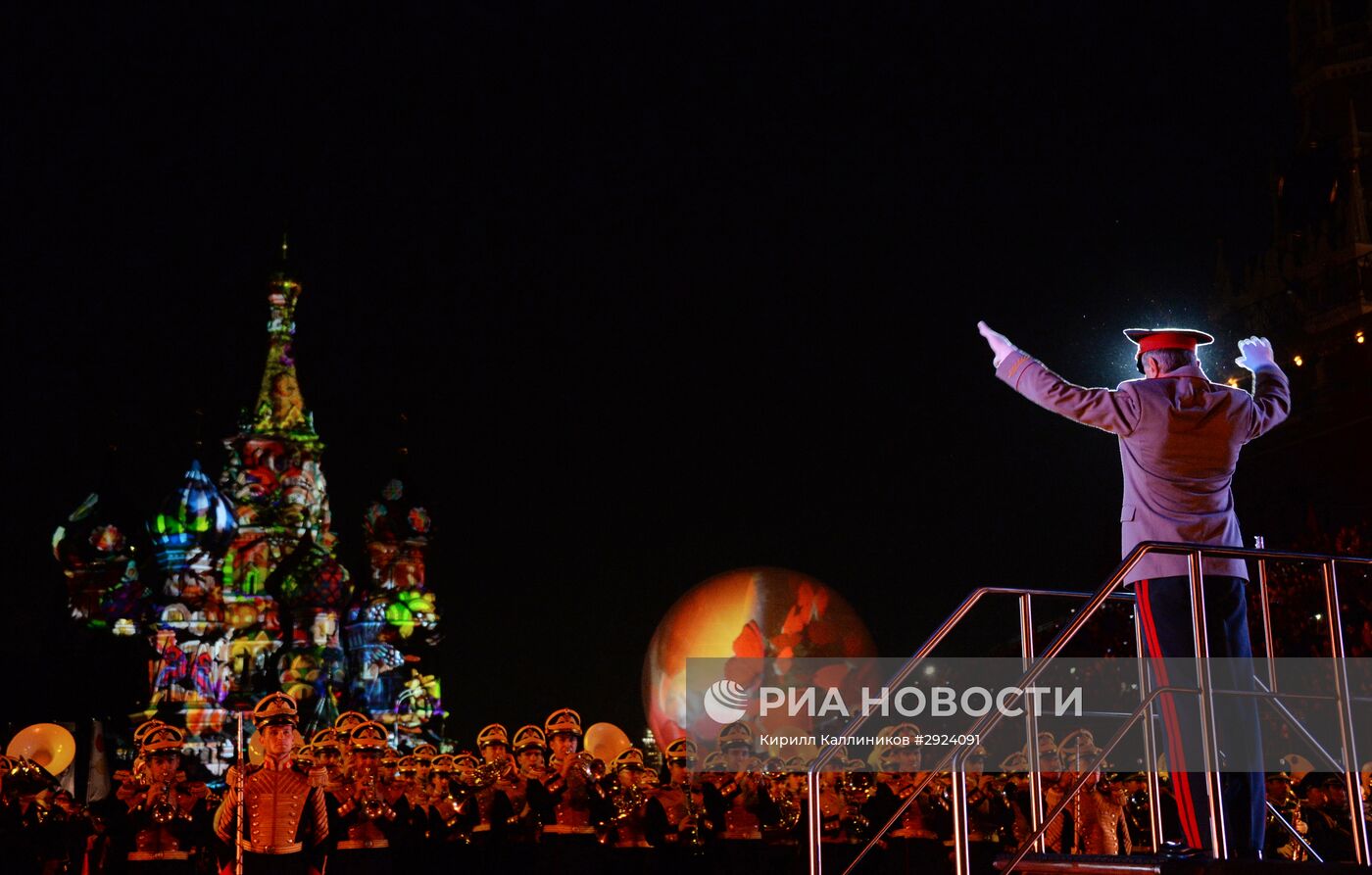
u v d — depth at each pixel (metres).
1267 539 36.59
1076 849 16.16
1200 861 5.52
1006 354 7.60
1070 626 6.61
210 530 62.50
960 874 6.66
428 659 63.62
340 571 63.03
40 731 16.61
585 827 18.12
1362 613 23.53
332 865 16.31
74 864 14.84
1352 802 6.81
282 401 75.00
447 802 18.02
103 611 53.31
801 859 18.12
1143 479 7.22
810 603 51.66
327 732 17.52
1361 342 38.56
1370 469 35.88
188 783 16.44
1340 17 44.78
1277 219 44.38
